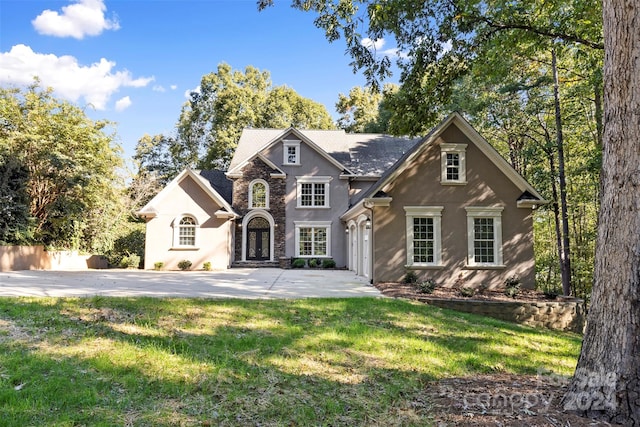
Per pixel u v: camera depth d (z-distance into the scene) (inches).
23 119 786.2
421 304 404.2
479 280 572.7
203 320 294.4
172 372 188.2
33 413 141.9
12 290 425.7
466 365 226.5
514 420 147.3
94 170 853.2
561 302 451.5
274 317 313.0
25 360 193.6
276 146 928.9
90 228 936.3
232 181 960.3
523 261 577.9
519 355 256.4
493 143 1046.4
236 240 901.8
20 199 774.5
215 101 1417.3
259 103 1401.3
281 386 179.9
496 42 486.6
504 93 776.9
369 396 173.6
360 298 411.2
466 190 583.8
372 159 989.8
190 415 147.1
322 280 608.1
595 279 164.4
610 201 160.9
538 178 775.7
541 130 850.1
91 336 239.5
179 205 843.4
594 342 158.2
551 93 747.4
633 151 155.1
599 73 528.1
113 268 884.0
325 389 179.6
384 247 569.9
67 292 417.1
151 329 261.9
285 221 906.7
